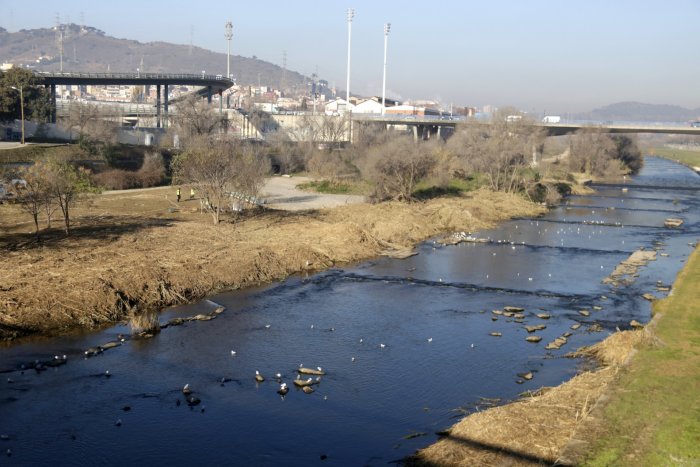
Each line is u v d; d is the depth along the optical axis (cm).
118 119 16162
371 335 3750
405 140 10731
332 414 2727
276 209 7481
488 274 5319
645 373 2802
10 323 3531
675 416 2372
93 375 3062
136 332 3631
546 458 2206
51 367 3134
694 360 2950
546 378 3128
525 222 8294
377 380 3092
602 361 3312
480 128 13338
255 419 2673
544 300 4572
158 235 5594
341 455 2398
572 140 15488
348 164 11050
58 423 2597
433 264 5644
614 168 14988
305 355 3403
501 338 3731
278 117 18638
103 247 5016
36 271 4241
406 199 8500
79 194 5706
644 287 4956
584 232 7588
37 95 12162
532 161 13175
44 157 8969
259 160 8731
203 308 4159
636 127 15525
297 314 4116
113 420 2634
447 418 2698
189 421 2642
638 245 6806
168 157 10681
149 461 2344
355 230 6225
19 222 5869
